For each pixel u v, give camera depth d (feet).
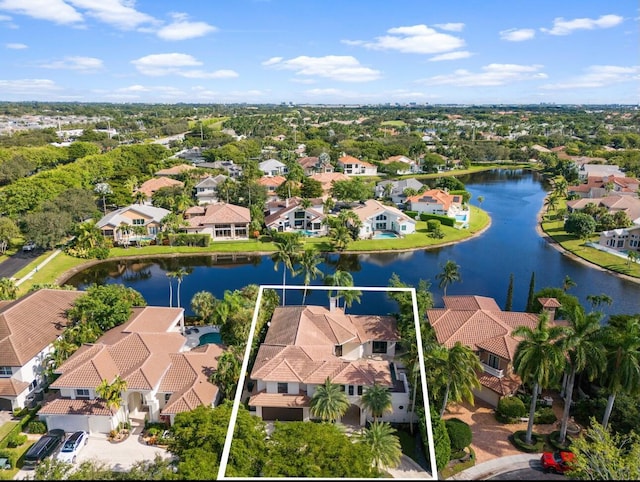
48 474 111.65
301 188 465.47
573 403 158.40
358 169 650.84
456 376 135.85
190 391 150.30
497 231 410.52
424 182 623.77
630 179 526.57
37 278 278.46
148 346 165.68
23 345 165.07
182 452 119.14
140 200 422.82
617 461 115.34
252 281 286.66
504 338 167.53
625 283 287.48
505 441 142.92
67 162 639.35
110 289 195.31
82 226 324.80
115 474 114.32
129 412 154.71
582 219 368.68
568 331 132.16
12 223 323.16
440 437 130.93
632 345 129.08
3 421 152.66
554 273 304.30
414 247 358.84
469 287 279.90
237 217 370.32
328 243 358.02
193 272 305.73
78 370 151.33
